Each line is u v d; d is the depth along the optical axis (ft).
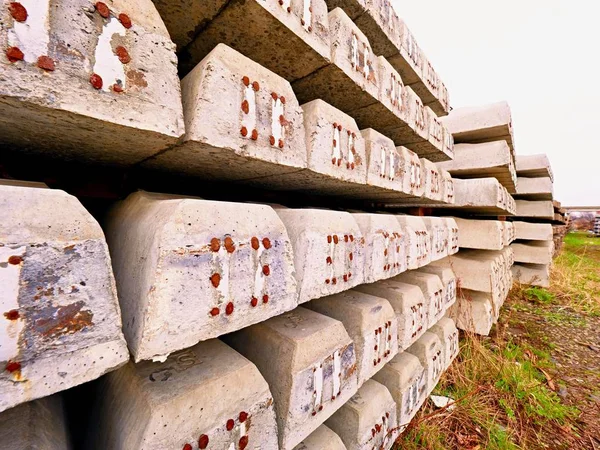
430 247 5.83
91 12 1.47
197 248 1.85
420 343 5.85
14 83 1.25
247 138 2.20
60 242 1.43
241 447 2.28
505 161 7.79
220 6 2.20
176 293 1.74
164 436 1.88
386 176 4.13
